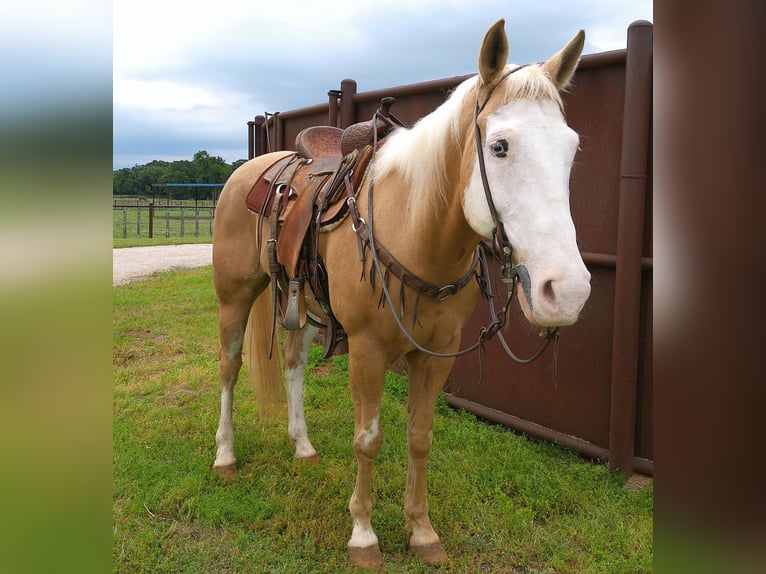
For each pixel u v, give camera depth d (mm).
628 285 2697
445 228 1839
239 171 3041
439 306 2004
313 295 2492
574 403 3098
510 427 3338
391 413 3498
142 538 2283
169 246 12469
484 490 2670
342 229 2154
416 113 3779
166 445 3041
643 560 2182
